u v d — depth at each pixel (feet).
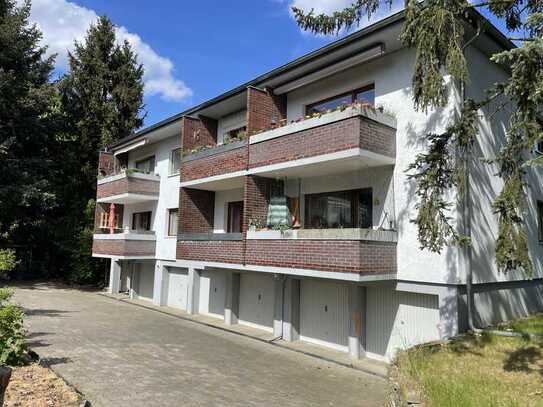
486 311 33.88
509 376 21.54
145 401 24.64
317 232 35.12
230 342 42.68
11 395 21.39
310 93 43.78
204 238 48.42
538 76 18.25
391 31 33.42
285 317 44.50
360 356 37.19
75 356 33.19
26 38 80.64
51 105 90.94
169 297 66.69
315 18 31.94
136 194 67.31
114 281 79.25
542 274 42.09
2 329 27.50
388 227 35.63
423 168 33.32
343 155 33.83
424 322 33.88
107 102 97.76
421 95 25.14
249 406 24.95
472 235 32.71
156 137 68.64
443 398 18.12
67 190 93.91
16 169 75.92
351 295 37.93
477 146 34.24
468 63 34.60
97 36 98.84
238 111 54.60
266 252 39.75
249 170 42.91
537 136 19.25
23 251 96.48
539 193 42.80
